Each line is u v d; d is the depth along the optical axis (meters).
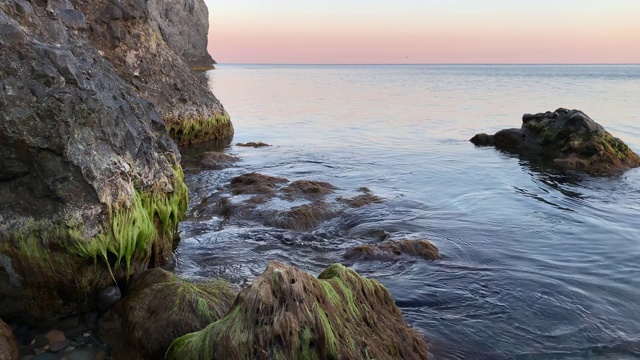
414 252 10.56
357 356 5.71
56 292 7.15
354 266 10.06
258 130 33.41
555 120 24.23
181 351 5.72
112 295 7.52
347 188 16.38
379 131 32.84
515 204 14.98
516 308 8.38
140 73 24.45
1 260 6.92
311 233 12.02
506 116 41.09
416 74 195.62
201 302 6.81
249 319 5.45
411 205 14.48
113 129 7.98
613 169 20.20
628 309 8.41
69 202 7.05
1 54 6.70
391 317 6.85
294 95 67.75
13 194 6.91
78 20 10.77
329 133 31.98
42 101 6.82
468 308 8.37
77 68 7.73
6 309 7.11
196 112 26.89
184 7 122.25
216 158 20.89
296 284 5.62
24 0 8.52
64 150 6.93
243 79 126.56
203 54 138.38
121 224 7.75
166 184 9.49
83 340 6.75
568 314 8.21
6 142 6.66
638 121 35.12
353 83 109.12
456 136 30.56
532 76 160.38
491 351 7.19
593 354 7.14
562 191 16.69
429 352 7.04
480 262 10.37
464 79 133.62
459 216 13.62
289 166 20.61
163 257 9.60
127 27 24.45
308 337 5.43
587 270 10.02
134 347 6.48
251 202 13.85
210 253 10.56
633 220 13.41
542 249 11.20
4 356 6.07
